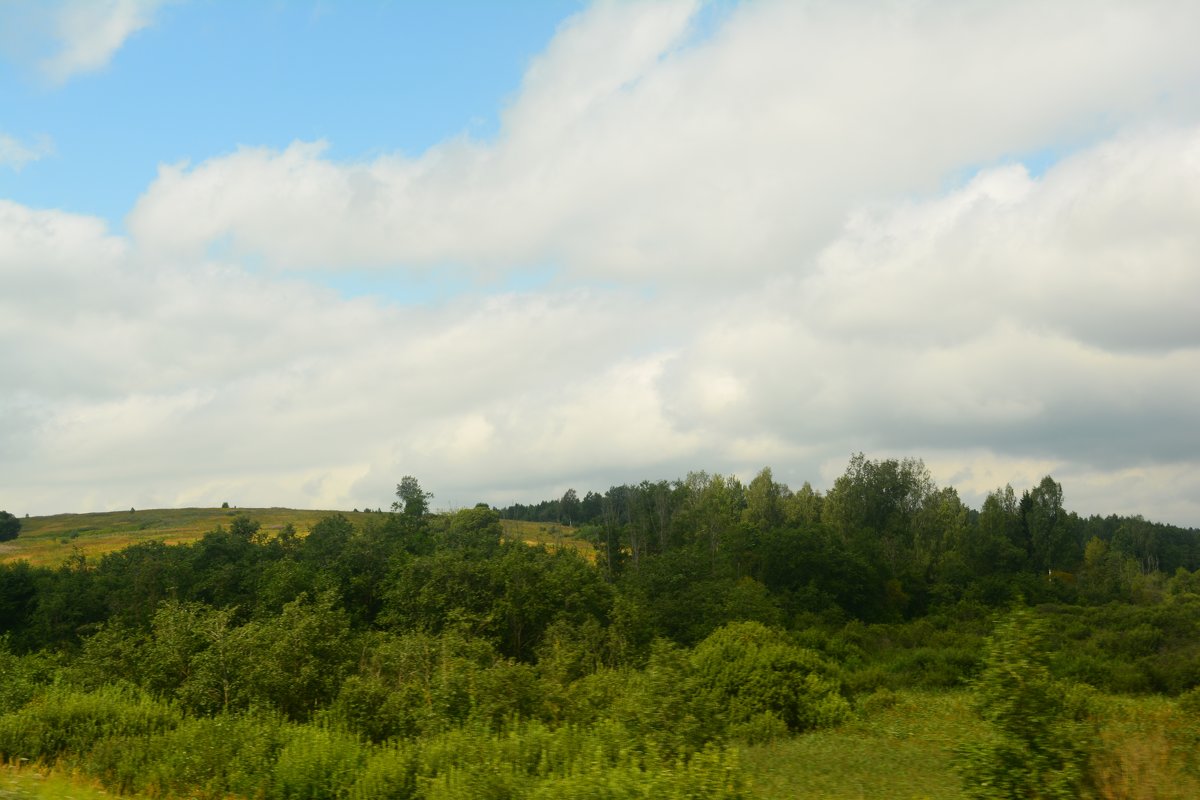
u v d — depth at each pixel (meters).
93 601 55.53
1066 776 11.52
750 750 20.25
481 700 20.16
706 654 30.23
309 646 25.27
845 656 52.97
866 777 16.05
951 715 25.84
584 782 11.76
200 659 24.61
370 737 19.28
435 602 51.78
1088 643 53.44
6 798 12.37
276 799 14.29
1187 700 22.09
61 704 19.84
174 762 15.44
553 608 52.22
